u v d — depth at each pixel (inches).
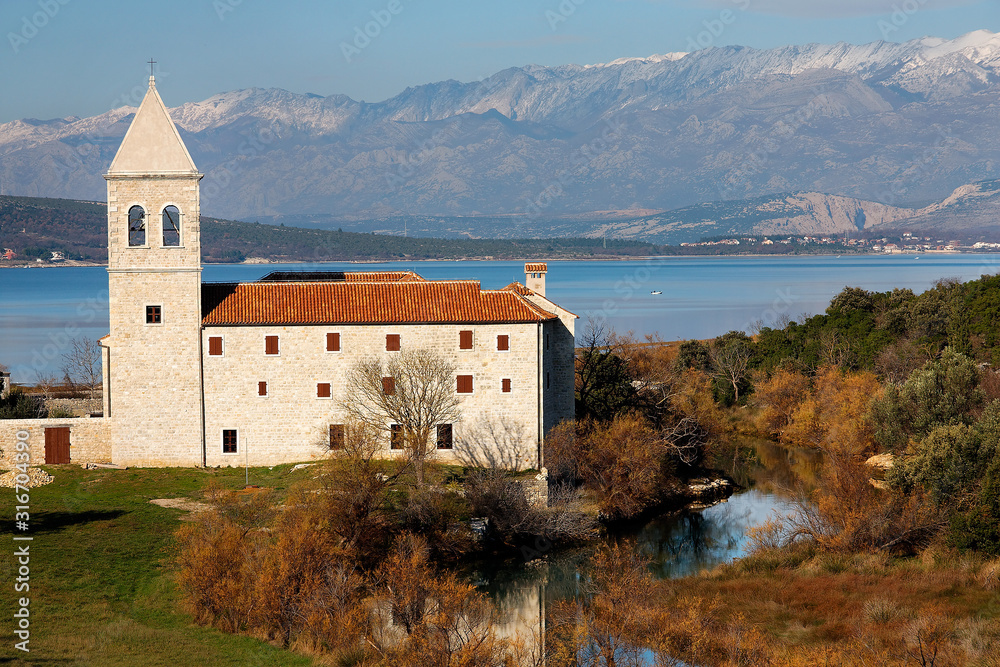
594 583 2151.8
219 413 2751.0
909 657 1731.1
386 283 2910.9
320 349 2760.8
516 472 2815.0
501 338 2815.0
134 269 2706.7
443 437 2819.9
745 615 2009.1
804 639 1871.3
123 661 1568.7
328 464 2436.0
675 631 1765.5
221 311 2763.3
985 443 2490.2
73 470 2691.9
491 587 2277.3
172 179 2696.9
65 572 1975.9
